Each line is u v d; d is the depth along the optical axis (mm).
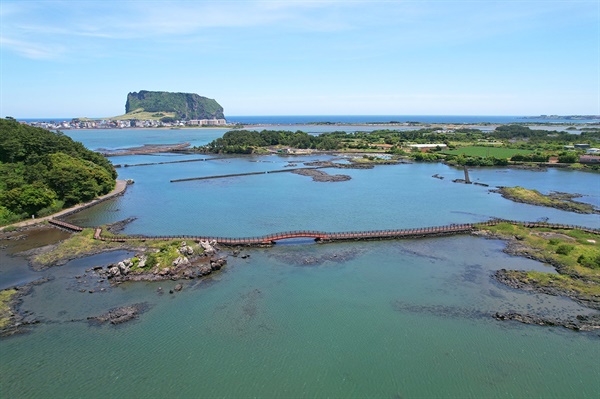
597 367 45750
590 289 63406
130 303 59844
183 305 59469
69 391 42062
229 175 182750
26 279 67875
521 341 50656
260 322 55188
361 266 74438
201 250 78250
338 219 108062
